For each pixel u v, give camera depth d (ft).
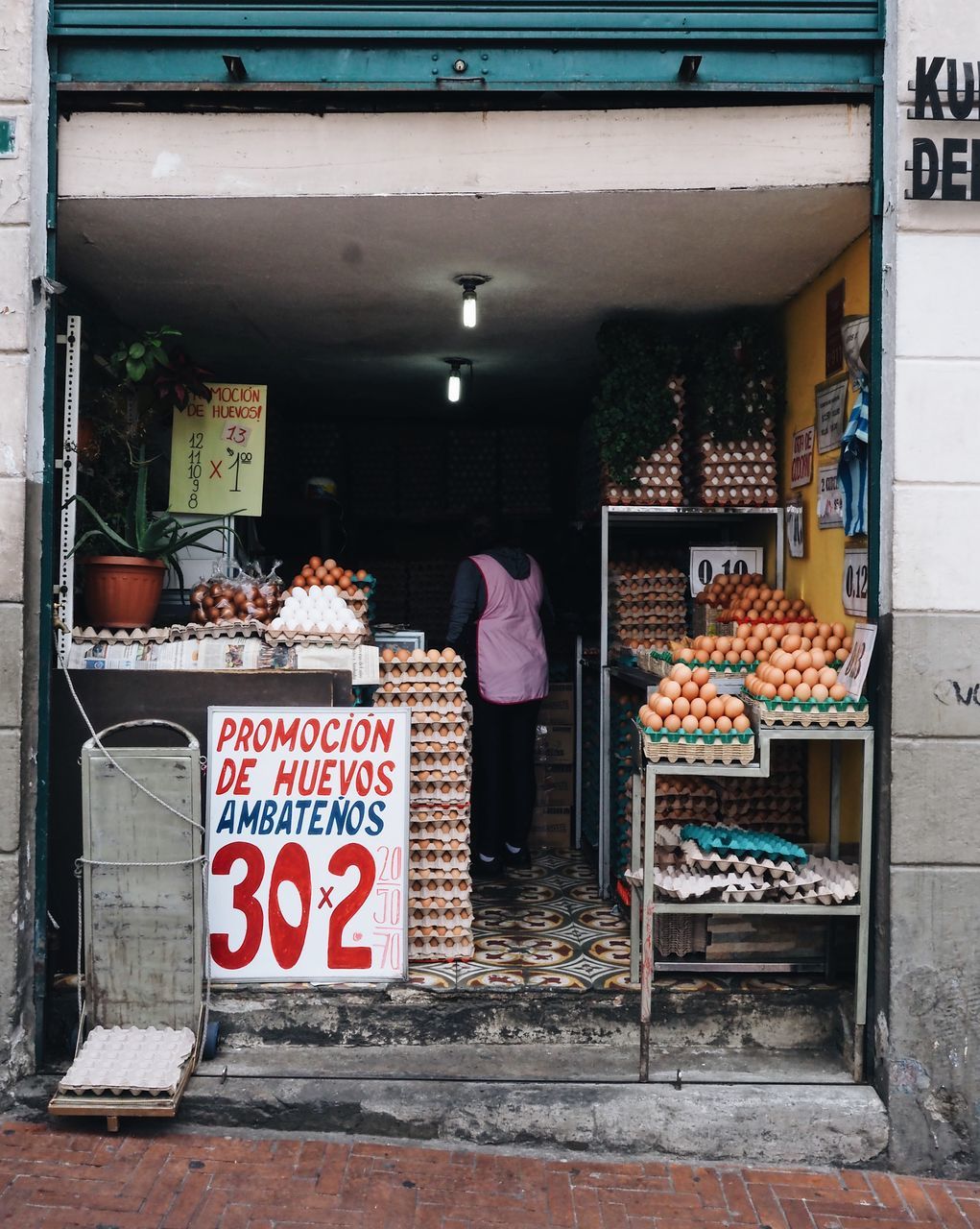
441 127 12.75
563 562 27.04
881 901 12.66
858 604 14.34
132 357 15.76
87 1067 12.21
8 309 12.86
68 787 13.87
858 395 14.16
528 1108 12.42
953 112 12.28
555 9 12.67
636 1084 12.76
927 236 12.44
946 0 12.37
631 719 17.28
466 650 19.57
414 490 27.58
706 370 17.62
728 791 15.71
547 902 17.54
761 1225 11.13
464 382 23.67
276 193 12.83
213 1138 12.30
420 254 14.89
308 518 26.04
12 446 12.87
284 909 13.37
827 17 12.71
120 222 13.67
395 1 12.66
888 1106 12.46
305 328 19.11
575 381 23.77
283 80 12.72
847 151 12.75
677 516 18.43
